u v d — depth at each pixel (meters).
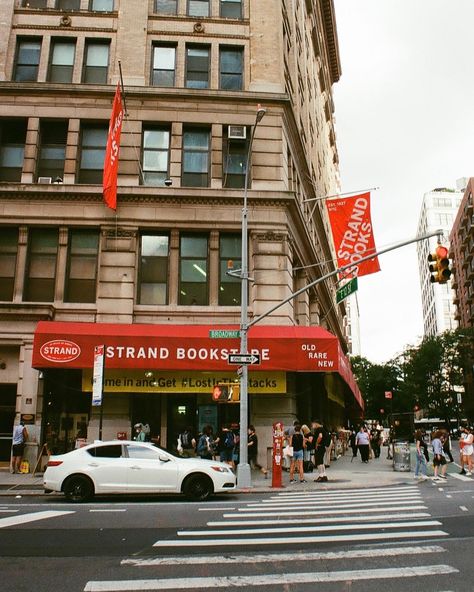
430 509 11.72
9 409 20.80
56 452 20.58
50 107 23.41
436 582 6.25
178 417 21.41
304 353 19.86
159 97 23.56
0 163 23.45
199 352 19.64
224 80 24.80
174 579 6.42
